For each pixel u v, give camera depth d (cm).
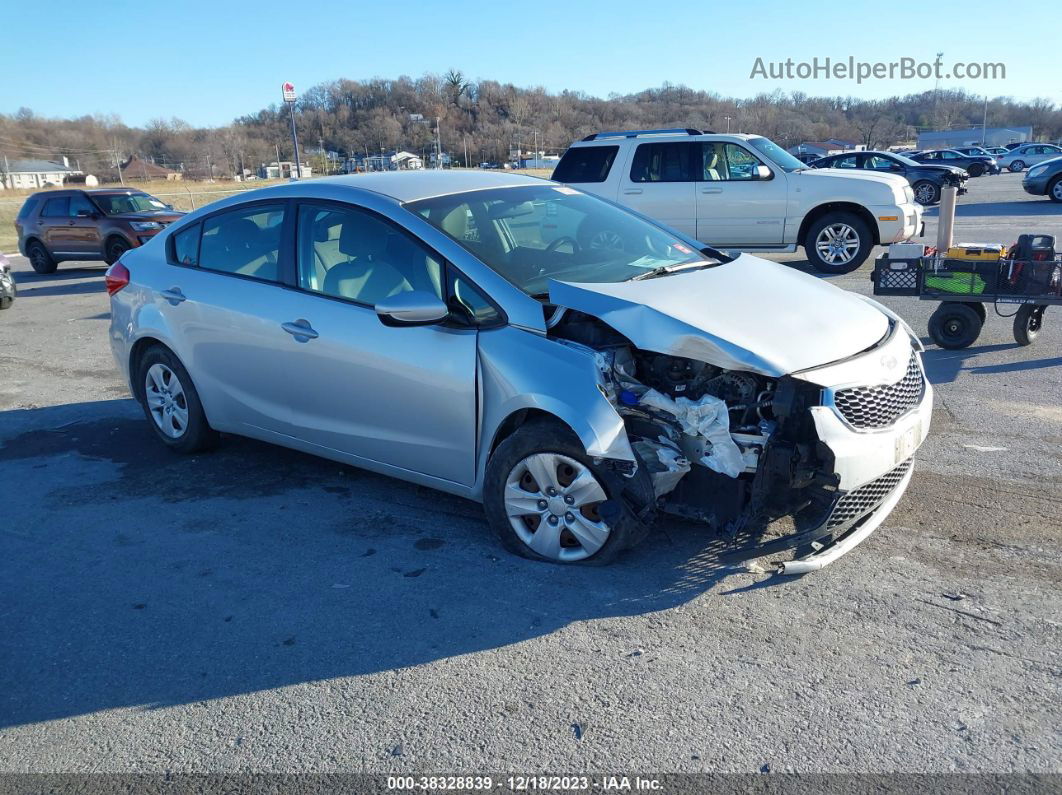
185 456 566
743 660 318
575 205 501
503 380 386
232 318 495
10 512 488
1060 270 683
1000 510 432
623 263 447
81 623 367
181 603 379
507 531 403
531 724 290
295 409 479
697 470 371
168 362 546
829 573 378
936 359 721
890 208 1155
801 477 356
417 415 422
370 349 431
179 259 543
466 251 417
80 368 841
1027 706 287
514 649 332
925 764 263
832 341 373
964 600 352
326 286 460
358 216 453
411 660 329
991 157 4259
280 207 489
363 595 378
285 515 466
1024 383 644
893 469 371
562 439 374
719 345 353
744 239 1224
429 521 450
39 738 296
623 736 282
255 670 328
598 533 379
